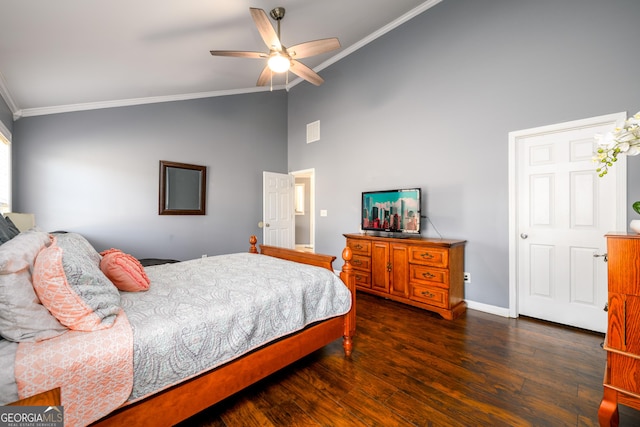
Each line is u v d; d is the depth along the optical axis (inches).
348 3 128.6
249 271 81.0
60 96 130.9
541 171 106.7
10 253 39.0
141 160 160.4
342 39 162.6
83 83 126.3
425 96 139.0
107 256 65.9
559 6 100.3
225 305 56.2
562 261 102.7
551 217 104.7
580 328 99.3
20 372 34.6
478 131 120.6
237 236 198.2
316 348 74.0
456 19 127.3
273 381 69.2
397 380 69.4
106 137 150.5
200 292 62.4
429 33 136.9
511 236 111.7
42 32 89.7
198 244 180.9
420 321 107.9
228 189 194.1
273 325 62.4
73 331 41.8
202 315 51.8
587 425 54.2
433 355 81.6
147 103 162.2
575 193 99.7
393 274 129.1
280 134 222.2
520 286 112.3
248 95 203.9
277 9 118.4
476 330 99.2
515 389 65.5
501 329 99.8
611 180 92.9
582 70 96.0
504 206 113.5
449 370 73.6
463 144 125.3
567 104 99.0
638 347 46.9
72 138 142.4
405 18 145.7
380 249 134.7
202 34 116.0
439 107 133.6
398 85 150.7
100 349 39.8
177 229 172.6
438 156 134.2
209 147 185.5
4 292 37.8
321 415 57.6
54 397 28.1
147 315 49.3
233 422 55.7
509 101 112.0
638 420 55.9
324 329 76.1
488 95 117.6
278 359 64.6
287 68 112.1
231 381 55.7
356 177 174.4
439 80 133.5
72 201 142.3
